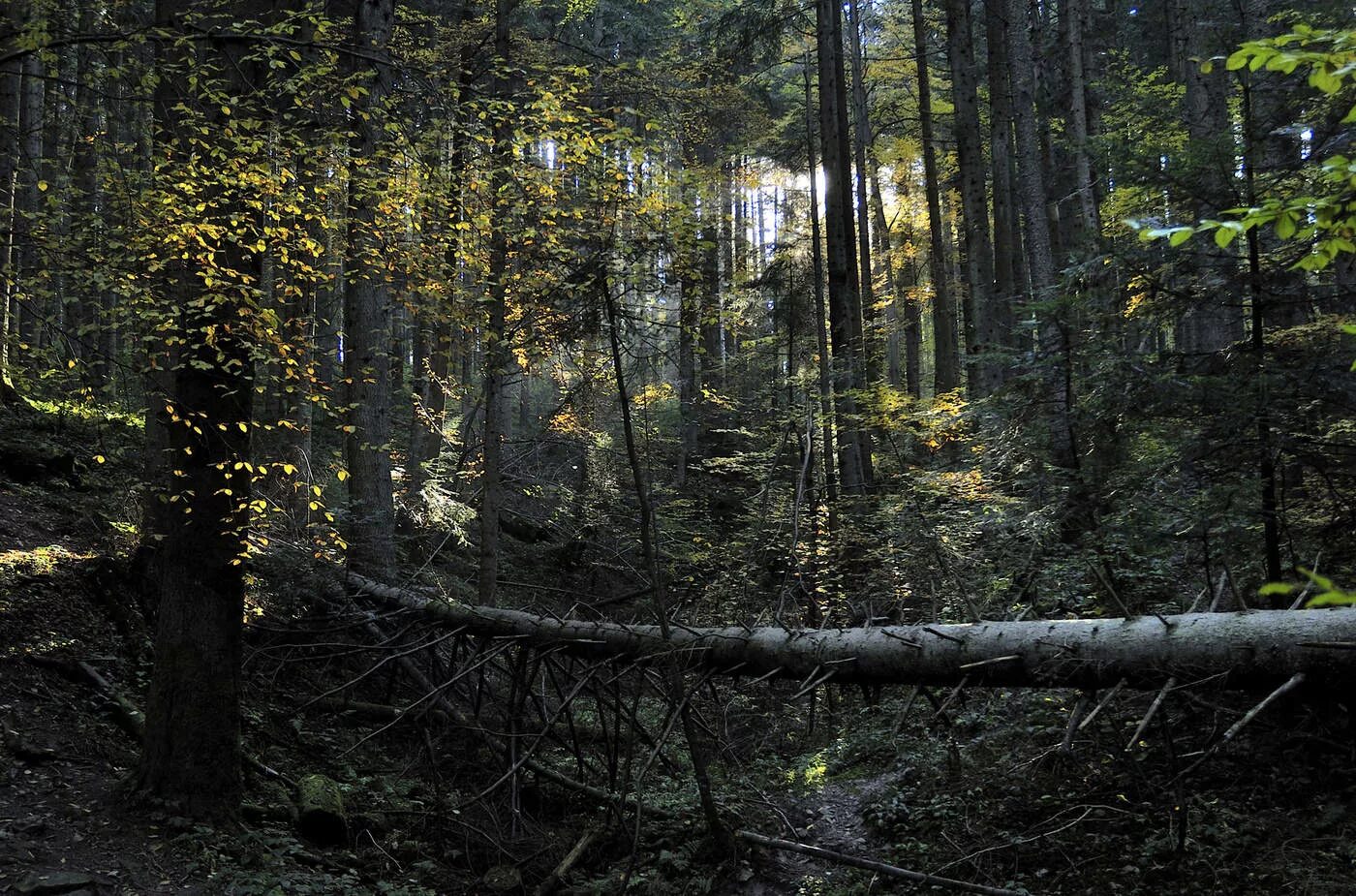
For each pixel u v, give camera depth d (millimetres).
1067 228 18688
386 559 10719
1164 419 6816
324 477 10281
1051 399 8008
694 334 8461
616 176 7277
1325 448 6012
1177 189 6402
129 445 11211
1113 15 23062
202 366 5953
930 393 27250
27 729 6445
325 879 6031
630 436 7711
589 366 9359
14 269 5660
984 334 16469
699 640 7516
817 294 15859
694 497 19328
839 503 12633
